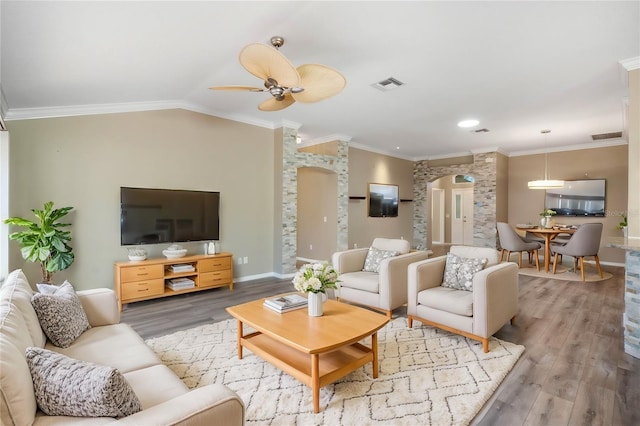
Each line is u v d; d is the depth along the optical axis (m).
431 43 2.88
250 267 5.60
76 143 3.97
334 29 2.65
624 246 2.70
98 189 4.12
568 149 7.60
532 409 2.06
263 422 1.93
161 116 4.59
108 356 1.91
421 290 3.30
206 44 2.82
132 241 4.28
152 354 1.98
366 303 3.74
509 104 4.57
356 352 2.47
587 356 2.76
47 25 2.16
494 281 2.90
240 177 5.45
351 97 4.32
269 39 2.79
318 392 2.03
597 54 3.08
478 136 6.63
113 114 4.22
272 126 5.83
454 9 2.39
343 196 6.89
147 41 2.62
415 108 4.79
